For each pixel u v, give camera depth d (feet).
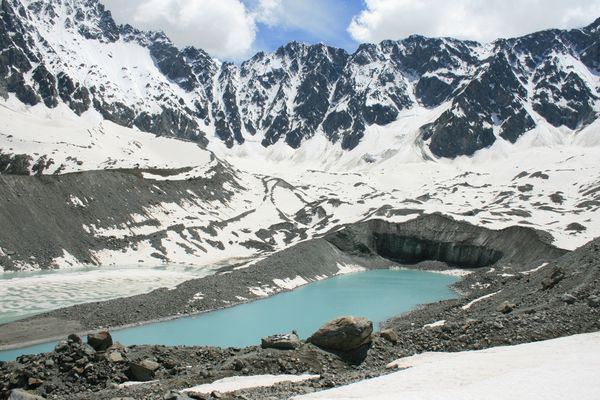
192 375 132.16
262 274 363.35
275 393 104.42
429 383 101.24
